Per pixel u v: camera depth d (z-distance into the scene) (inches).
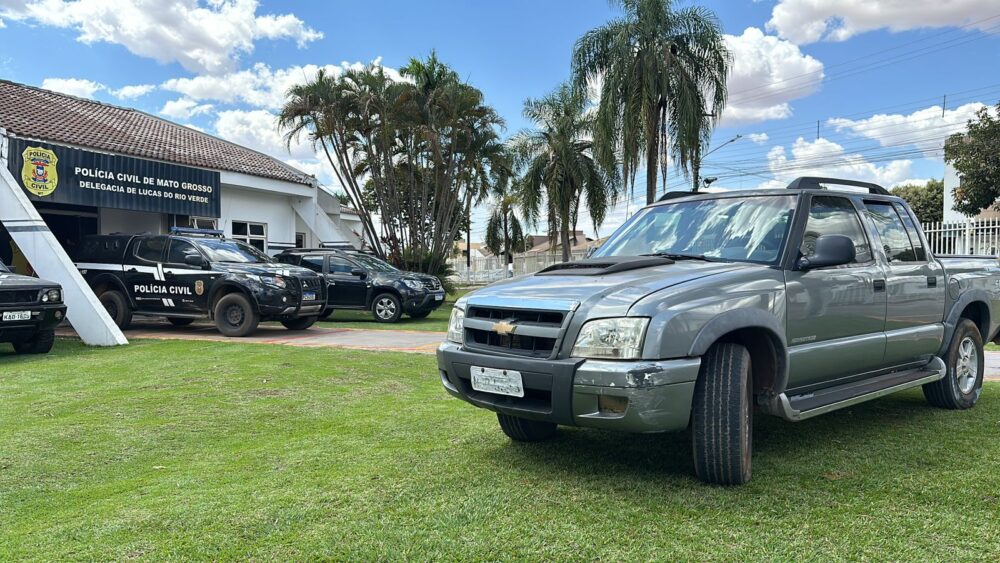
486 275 1911.9
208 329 539.5
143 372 311.4
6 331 351.3
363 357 362.3
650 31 758.5
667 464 164.6
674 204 208.5
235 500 142.2
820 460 166.4
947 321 217.6
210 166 753.6
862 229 193.9
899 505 135.3
